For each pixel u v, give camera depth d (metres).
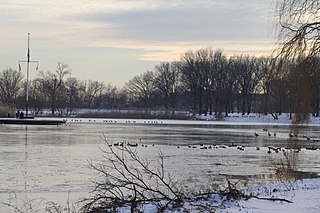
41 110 110.50
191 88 114.62
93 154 29.28
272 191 14.33
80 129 57.62
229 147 37.31
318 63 15.87
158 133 52.75
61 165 23.80
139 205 12.02
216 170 23.61
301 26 16.17
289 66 16.27
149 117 102.69
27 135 45.09
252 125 81.69
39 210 14.02
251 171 23.42
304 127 16.36
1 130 52.53
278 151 33.94
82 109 135.38
